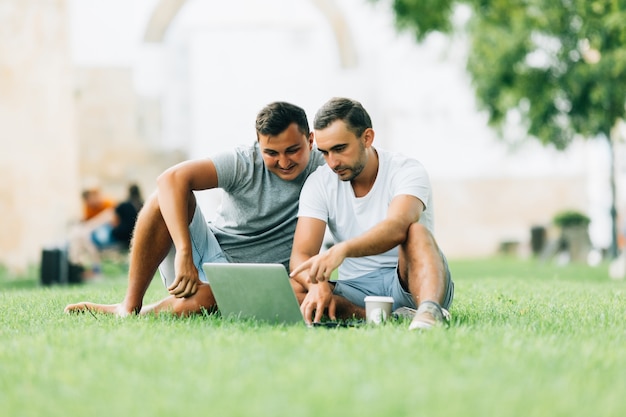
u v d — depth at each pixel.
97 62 28.77
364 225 4.15
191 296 4.20
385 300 3.83
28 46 16.52
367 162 4.07
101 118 28.77
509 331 3.47
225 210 4.66
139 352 2.96
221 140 29.48
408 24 15.07
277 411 2.08
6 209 16.00
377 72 29.28
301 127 4.23
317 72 29.45
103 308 4.49
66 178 17.81
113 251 13.35
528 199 29.33
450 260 20.97
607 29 14.07
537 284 7.36
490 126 16.31
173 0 28.61
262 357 2.81
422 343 3.02
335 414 2.06
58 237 16.89
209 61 29.41
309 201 4.22
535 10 15.07
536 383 2.42
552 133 15.81
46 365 2.80
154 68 29.30
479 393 2.27
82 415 2.17
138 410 2.18
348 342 3.07
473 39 15.28
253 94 29.50
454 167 29.53
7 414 2.25
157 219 4.23
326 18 28.70
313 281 3.62
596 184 28.61
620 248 20.72
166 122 29.34
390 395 2.24
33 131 16.67
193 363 2.75
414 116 29.42
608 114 15.52
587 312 4.48
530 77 15.29
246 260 4.64
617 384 2.46
